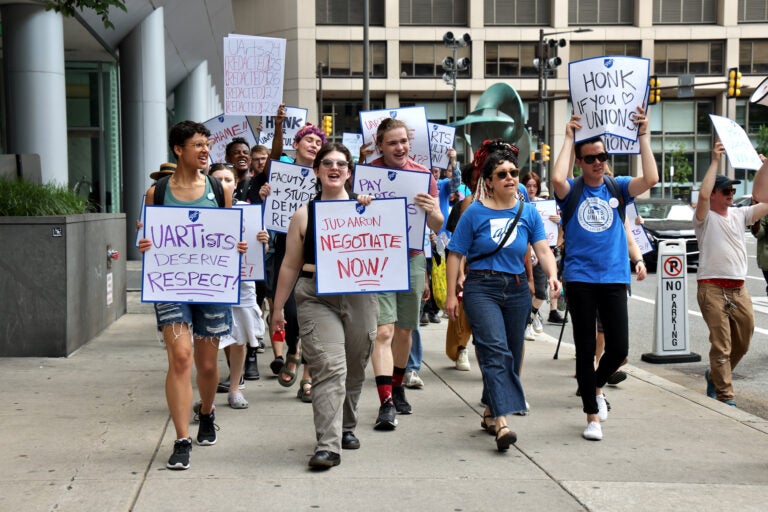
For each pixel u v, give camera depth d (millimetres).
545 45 33781
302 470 4766
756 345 10125
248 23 63688
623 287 5699
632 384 7312
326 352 4859
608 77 5930
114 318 10711
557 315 12117
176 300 4879
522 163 23969
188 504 4180
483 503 4258
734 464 4973
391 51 62188
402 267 4945
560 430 5762
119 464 4816
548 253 5418
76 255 8508
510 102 25266
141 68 21625
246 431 5625
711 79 63750
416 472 4762
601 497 4367
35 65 15414
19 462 4836
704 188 6879
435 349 9305
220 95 53031
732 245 6879
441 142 8617
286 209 6879
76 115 22250
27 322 8070
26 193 8297
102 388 6832
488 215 5379
